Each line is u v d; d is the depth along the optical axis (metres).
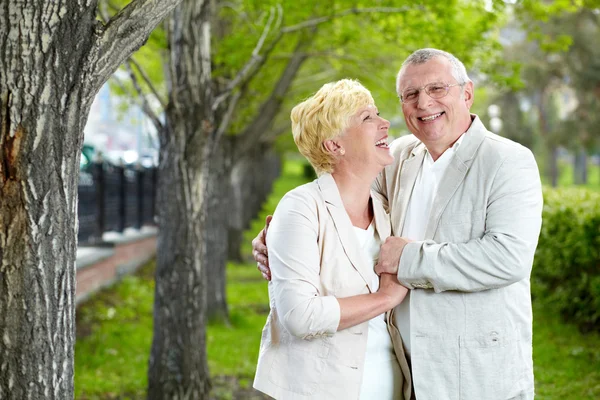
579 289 8.22
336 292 2.83
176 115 5.80
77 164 2.66
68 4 2.51
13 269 2.53
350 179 2.93
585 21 29.30
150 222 16.88
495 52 8.08
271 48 7.88
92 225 11.47
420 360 2.88
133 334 8.64
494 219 2.83
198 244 5.99
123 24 2.60
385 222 3.03
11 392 2.56
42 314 2.57
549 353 7.21
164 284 5.97
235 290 12.82
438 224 2.94
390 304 2.82
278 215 2.86
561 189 10.43
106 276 11.32
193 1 5.64
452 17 7.62
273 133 16.62
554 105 42.22
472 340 2.85
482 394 2.84
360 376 2.82
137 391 6.55
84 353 7.54
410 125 3.11
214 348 8.34
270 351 2.89
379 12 7.70
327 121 2.86
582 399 5.89
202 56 5.74
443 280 2.78
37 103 2.50
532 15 7.68
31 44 2.47
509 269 2.75
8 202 2.52
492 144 2.95
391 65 10.77
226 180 10.85
